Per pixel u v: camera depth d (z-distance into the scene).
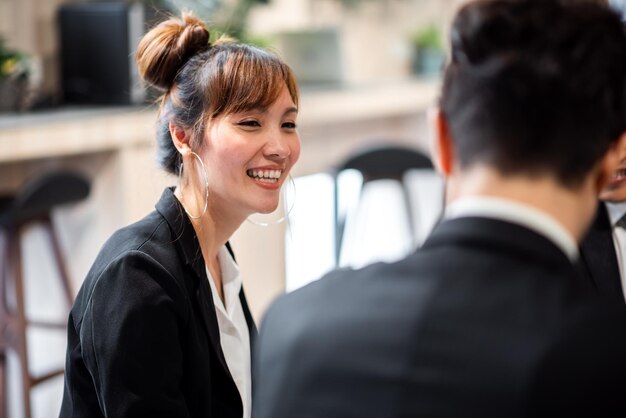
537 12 1.05
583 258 1.88
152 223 1.88
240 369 1.96
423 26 8.58
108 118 4.88
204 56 1.92
